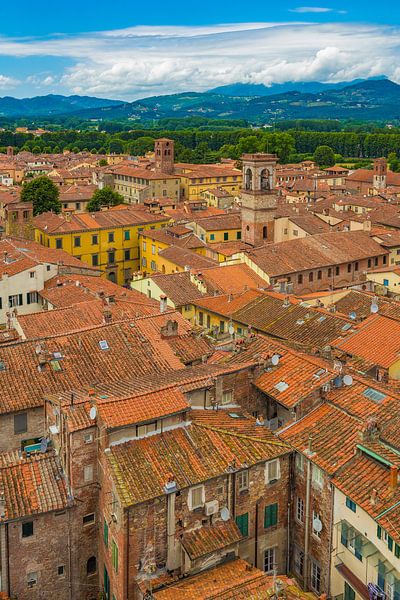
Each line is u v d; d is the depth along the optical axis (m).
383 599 42.19
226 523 47.91
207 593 42.72
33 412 60.00
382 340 66.38
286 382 55.44
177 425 50.25
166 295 106.12
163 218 174.88
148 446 48.31
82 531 50.62
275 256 128.62
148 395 50.47
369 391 52.75
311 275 128.88
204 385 54.12
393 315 82.62
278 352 60.22
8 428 59.28
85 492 49.84
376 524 42.91
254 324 86.19
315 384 53.72
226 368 57.22
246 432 51.28
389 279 119.12
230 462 48.03
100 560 51.34
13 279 107.12
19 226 163.75
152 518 45.28
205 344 71.69
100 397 51.34
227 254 139.25
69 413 49.91
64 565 50.50
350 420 50.56
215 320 98.19
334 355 66.56
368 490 44.09
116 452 47.41
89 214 170.00
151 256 163.12
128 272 169.75
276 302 90.31
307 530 49.66
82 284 107.12
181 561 46.62
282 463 50.47
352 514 45.12
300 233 164.75
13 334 79.31
